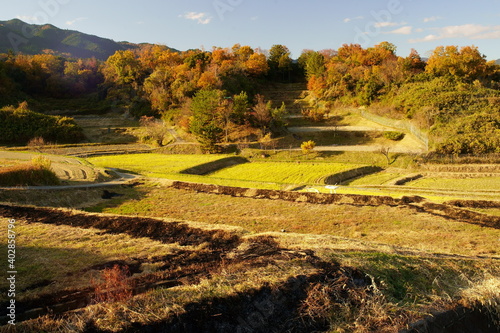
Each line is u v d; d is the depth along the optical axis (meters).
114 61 125.75
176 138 89.75
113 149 84.06
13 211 29.27
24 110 90.50
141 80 122.19
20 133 85.81
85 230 25.23
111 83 125.19
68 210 29.67
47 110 109.81
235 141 84.25
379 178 58.88
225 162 71.06
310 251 17.78
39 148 79.94
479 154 62.88
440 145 65.38
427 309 13.82
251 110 94.31
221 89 105.69
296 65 152.12
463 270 17.22
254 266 15.66
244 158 75.50
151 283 15.45
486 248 24.81
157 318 11.71
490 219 31.67
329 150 75.69
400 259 17.28
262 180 57.25
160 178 50.41
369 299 13.89
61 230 24.97
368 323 12.79
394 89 97.12
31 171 40.53
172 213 36.03
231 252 20.03
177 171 59.97
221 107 86.56
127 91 119.31
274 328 12.38
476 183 52.22
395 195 40.91
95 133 96.31
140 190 45.44
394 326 12.73
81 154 77.75
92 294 14.79
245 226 31.70
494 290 15.31
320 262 15.78
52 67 128.38
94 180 47.53
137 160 71.44
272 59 151.12
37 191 37.53
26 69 119.75
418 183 54.16
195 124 81.19
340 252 17.72
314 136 86.44
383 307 13.62
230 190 44.81
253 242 21.72
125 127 100.44
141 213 36.06
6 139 84.12
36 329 11.34
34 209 29.81
